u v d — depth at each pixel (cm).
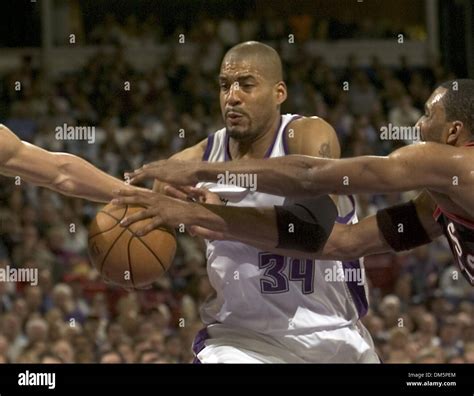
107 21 2745
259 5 2820
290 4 2827
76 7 2759
